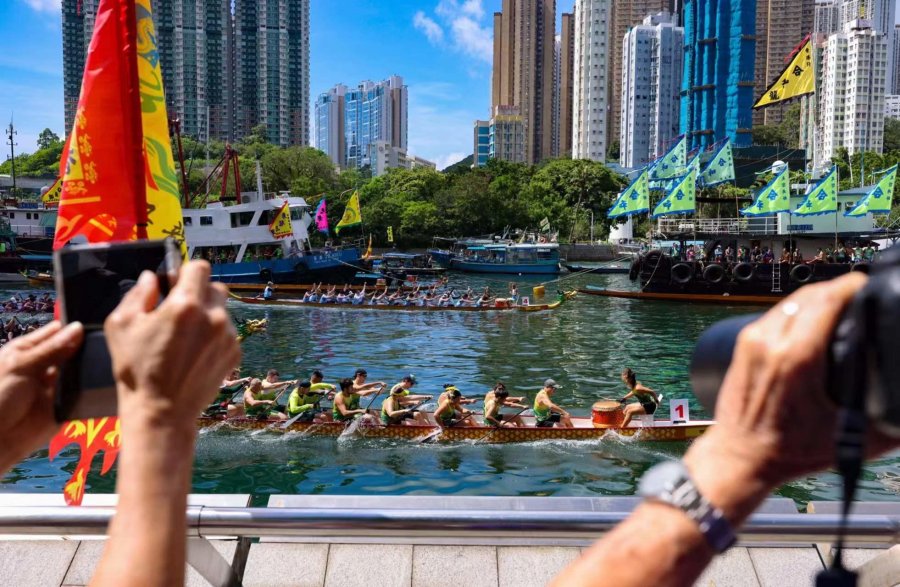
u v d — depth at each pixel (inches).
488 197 3892.7
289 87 6658.5
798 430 40.9
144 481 48.0
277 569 162.7
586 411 863.7
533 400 940.0
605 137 7244.1
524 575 163.2
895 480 593.0
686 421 708.7
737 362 44.1
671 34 6752.0
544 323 1638.8
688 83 5787.4
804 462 42.0
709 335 51.6
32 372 57.4
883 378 35.8
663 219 2423.7
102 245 60.9
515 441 703.7
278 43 6505.9
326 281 2253.9
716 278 2010.3
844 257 2006.6
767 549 167.5
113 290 60.4
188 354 49.4
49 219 2669.8
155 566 46.6
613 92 7770.7
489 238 3806.6
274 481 612.4
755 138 5693.9
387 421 715.4
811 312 40.6
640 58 6860.2
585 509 154.3
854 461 37.5
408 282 2484.0
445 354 1255.5
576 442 702.5
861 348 37.0
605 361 1192.8
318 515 121.0
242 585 147.2
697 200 2298.2
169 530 47.8
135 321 50.3
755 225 2293.3
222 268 2155.5
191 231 2124.8
